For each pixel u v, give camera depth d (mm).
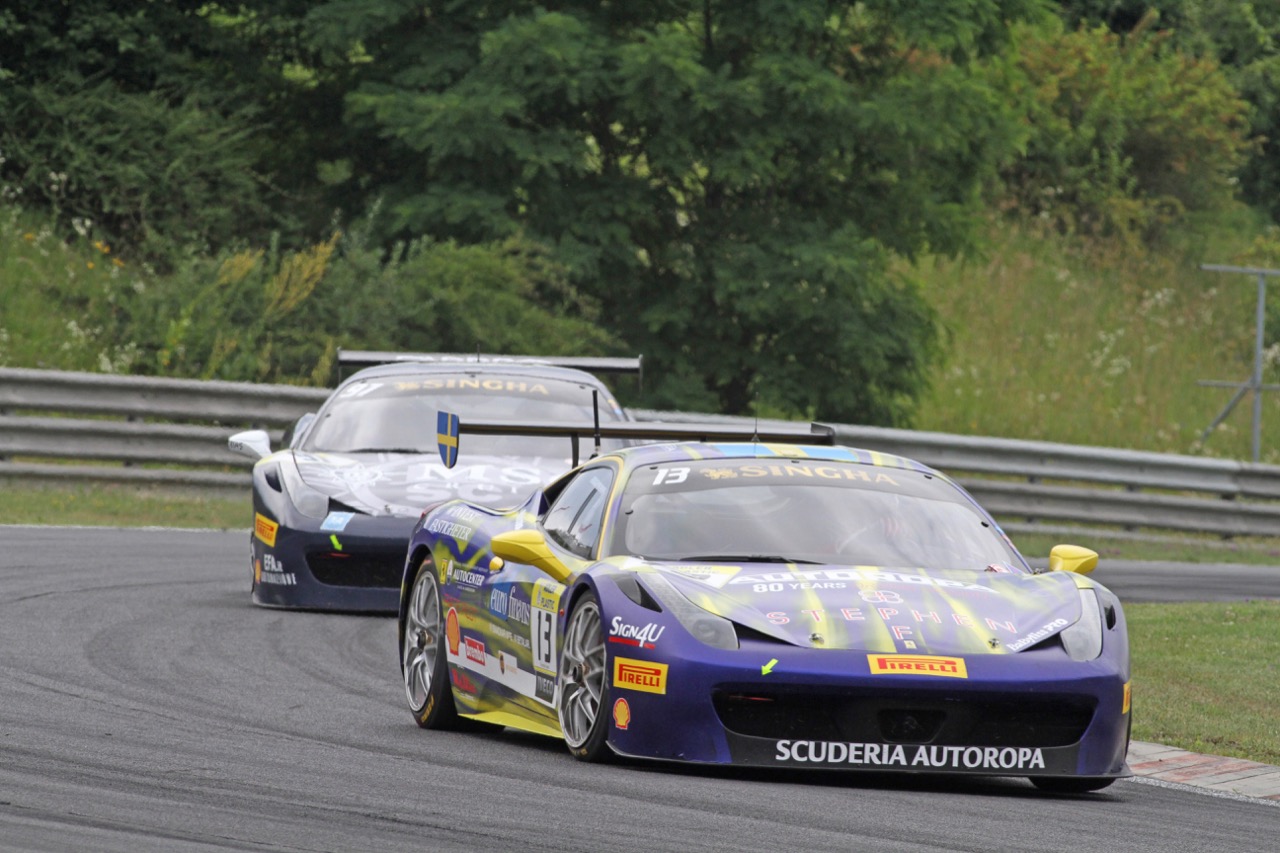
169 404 66062
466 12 85250
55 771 21812
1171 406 108938
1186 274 126250
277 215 88875
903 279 88938
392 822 19344
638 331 87875
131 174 84312
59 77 87250
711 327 88312
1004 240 123000
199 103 89938
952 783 23469
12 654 32656
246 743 24719
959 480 69500
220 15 93812
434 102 80000
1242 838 20688
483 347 81188
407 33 86438
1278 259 129125
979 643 22297
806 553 24703
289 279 81125
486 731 27875
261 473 42312
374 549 40062
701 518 25266
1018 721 22125
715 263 85188
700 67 80062
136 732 25141
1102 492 70562
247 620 39000
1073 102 133250
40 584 42719
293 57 92062
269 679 31547
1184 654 38406
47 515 58188
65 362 74812
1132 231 128750
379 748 25016
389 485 41500
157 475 64875
